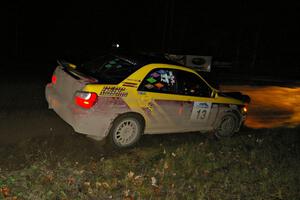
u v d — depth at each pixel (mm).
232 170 5516
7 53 22484
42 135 6129
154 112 6230
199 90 6855
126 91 5844
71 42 29203
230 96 7562
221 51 33781
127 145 6102
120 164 5258
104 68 6398
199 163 5648
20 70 14438
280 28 32656
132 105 5926
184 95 6570
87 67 6680
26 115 7113
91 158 5535
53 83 6664
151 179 4848
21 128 6340
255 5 30844
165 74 6336
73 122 5629
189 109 6684
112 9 31641
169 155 5820
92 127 5660
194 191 4707
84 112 5539
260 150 6602
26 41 26625
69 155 5512
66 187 4203
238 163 5883
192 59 20328
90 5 30406
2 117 6828
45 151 5516
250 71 27453
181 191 4645
